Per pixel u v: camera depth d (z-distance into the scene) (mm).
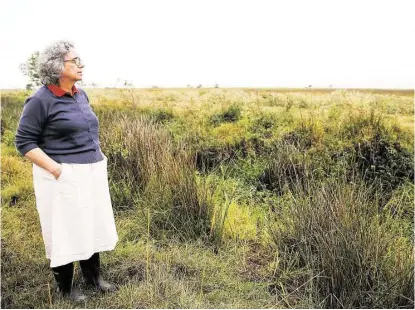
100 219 2594
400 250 2850
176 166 3719
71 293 2613
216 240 3389
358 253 2613
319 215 2928
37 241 3377
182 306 2598
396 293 2543
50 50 2322
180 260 3113
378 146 4574
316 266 2811
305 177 3850
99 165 2549
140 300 2635
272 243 3289
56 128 2328
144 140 4242
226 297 2725
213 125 5223
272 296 2748
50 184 2367
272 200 3936
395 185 4266
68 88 2404
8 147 5168
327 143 4773
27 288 2779
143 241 3365
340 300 2580
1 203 4051
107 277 2926
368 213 2971
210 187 3789
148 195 3830
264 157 4734
